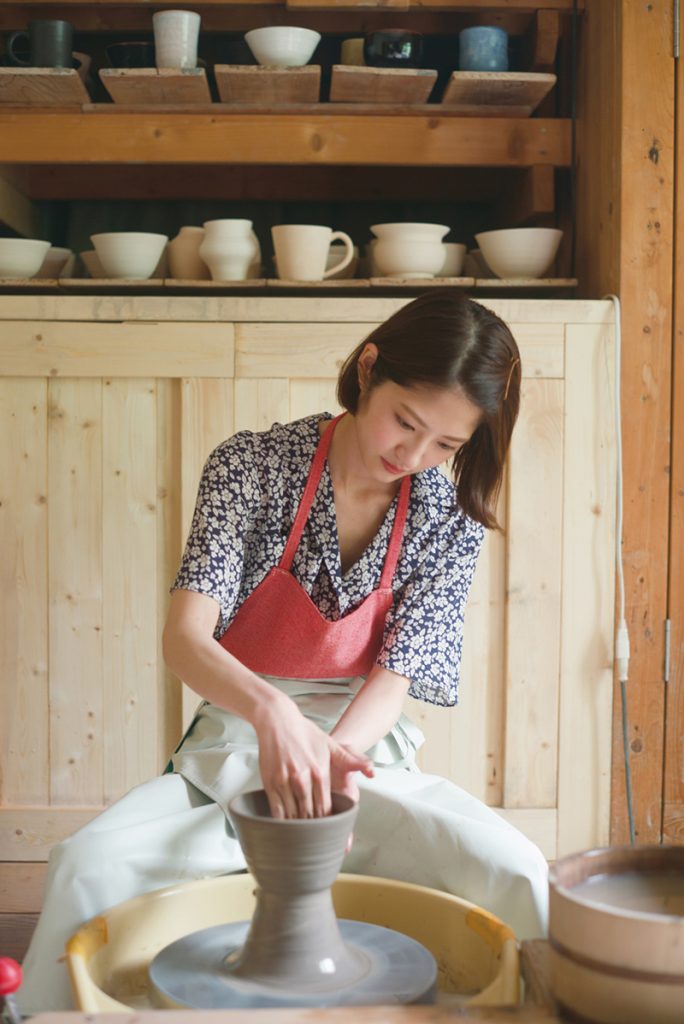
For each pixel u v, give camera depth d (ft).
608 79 8.60
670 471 8.58
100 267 9.23
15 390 8.38
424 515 5.84
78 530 8.45
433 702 5.87
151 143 8.91
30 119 8.89
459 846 4.92
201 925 4.55
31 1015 3.25
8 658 8.50
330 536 5.71
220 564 5.35
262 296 9.07
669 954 3.00
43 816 8.50
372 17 9.52
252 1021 3.19
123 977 4.24
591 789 8.59
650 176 8.39
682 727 8.64
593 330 8.40
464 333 4.90
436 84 10.08
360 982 3.78
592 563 8.50
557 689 8.55
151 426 8.40
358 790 5.12
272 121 8.92
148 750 8.55
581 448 8.46
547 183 9.09
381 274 9.09
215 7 9.37
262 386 8.36
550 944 3.34
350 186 10.30
